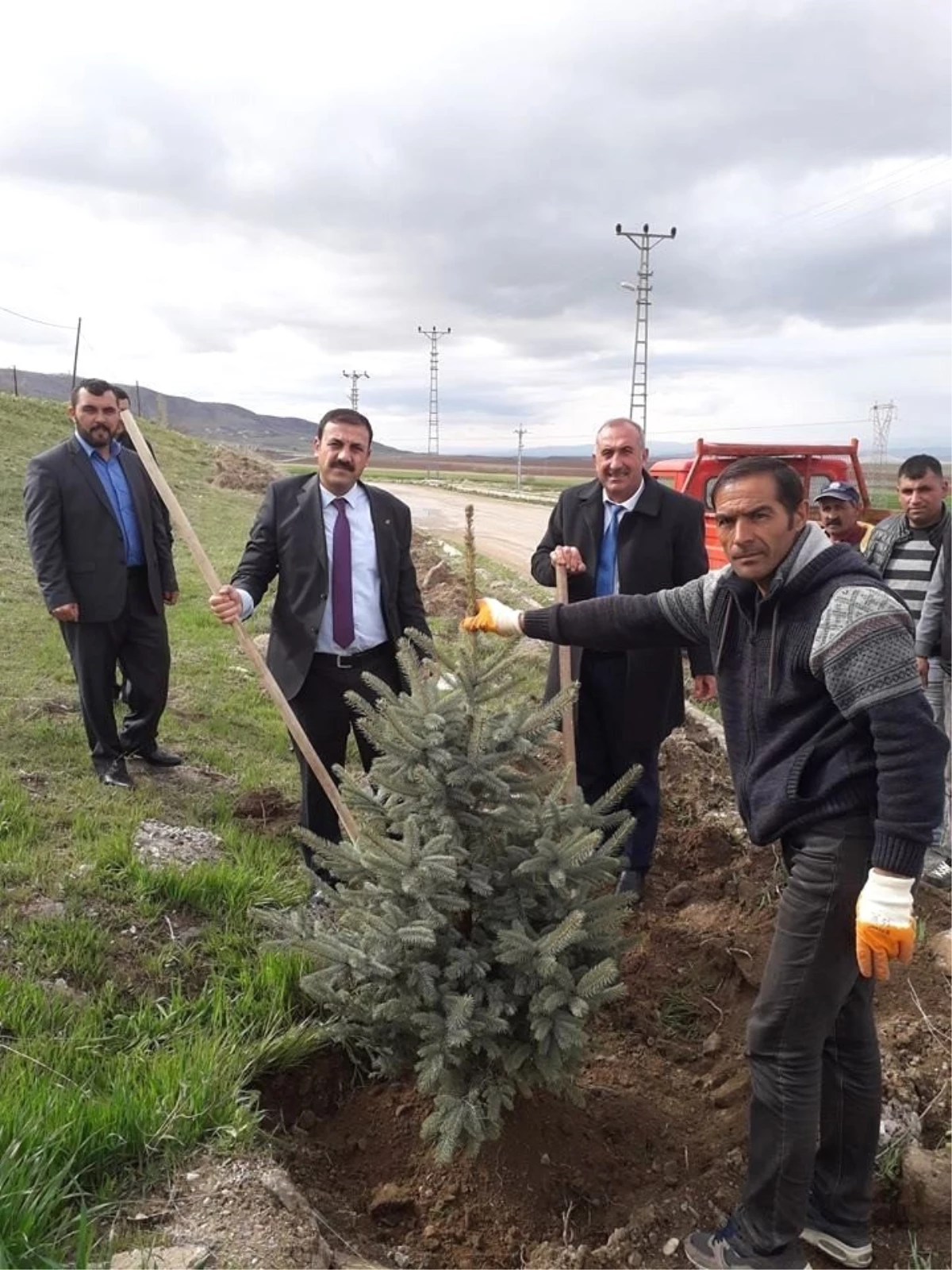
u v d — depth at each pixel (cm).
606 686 461
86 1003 346
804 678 248
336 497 436
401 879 280
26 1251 225
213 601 384
